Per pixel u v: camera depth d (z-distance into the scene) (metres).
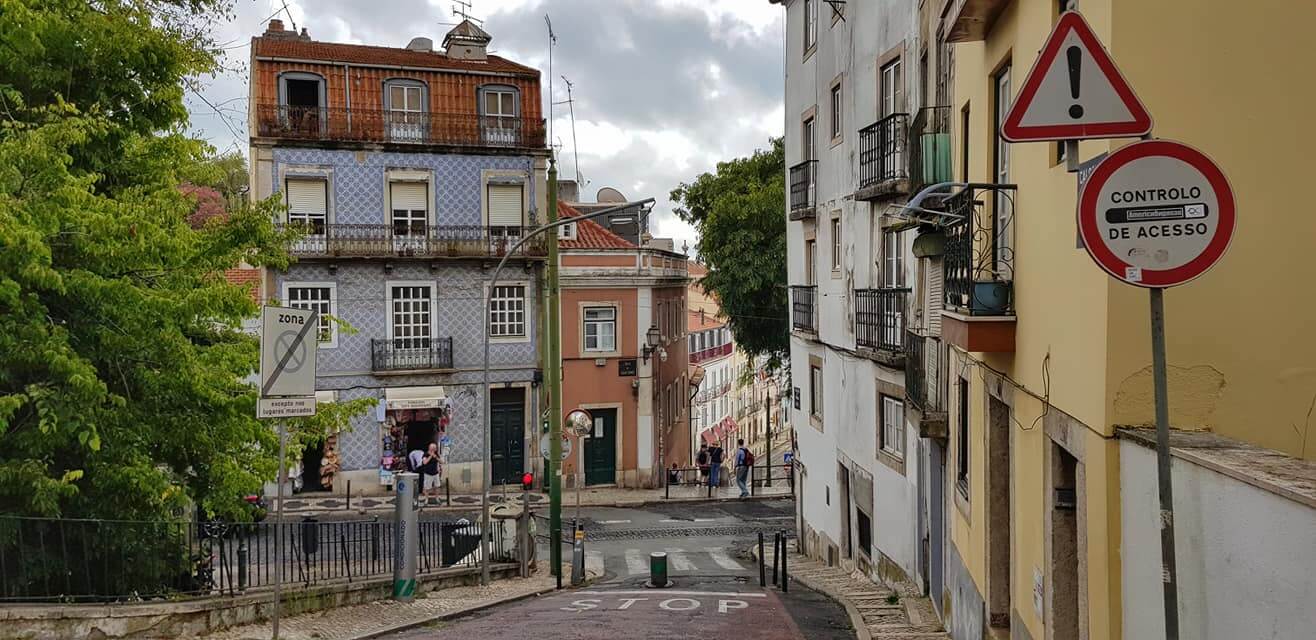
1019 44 7.70
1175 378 5.40
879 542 17.27
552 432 19.86
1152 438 4.89
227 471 12.15
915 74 14.80
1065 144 6.13
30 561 10.03
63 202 10.55
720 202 36.22
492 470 34.94
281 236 13.77
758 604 14.88
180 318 11.81
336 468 32.69
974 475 10.09
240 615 10.97
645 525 30.23
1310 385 5.37
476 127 34.25
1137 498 5.07
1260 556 3.60
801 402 24.55
